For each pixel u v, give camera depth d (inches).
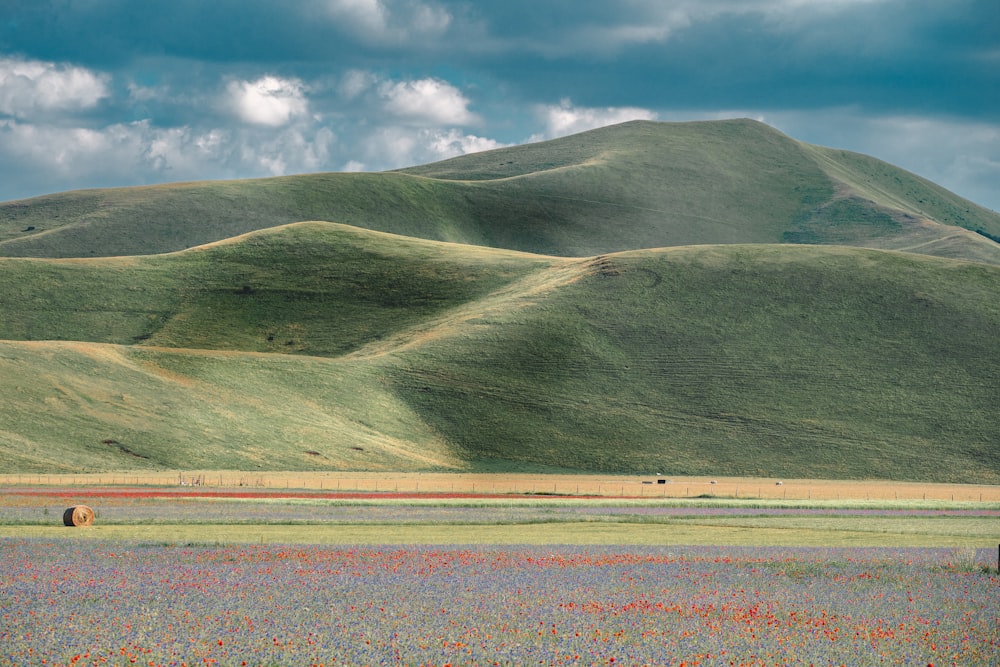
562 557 2679.6
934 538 3567.9
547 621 1742.1
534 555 2719.0
